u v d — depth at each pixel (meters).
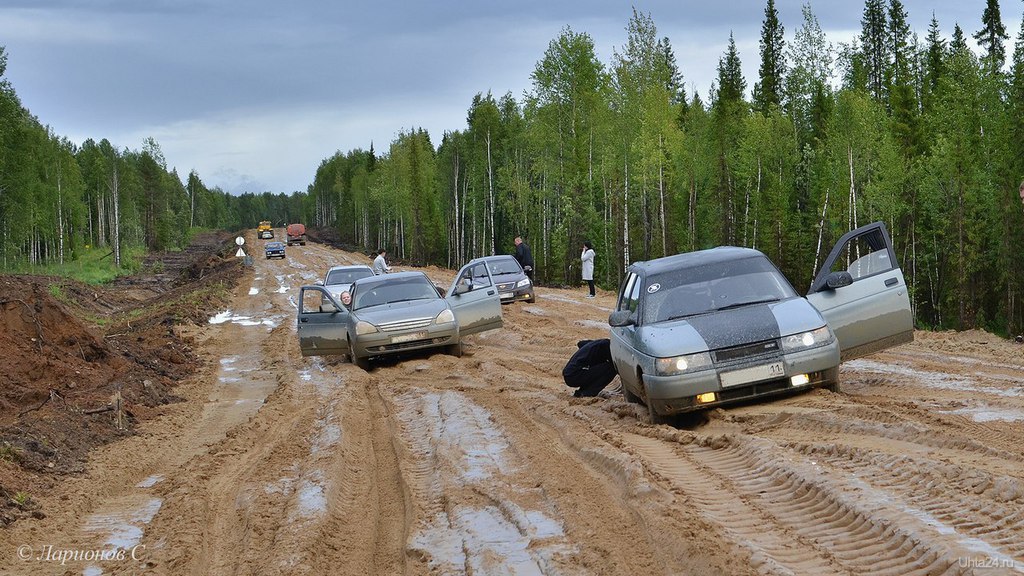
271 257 82.75
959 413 8.36
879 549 4.82
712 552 4.92
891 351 13.54
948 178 47.16
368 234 129.50
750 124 58.81
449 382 14.16
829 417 8.03
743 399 9.04
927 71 70.12
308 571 5.59
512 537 5.91
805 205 61.38
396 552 6.08
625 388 10.75
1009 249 45.53
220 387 16.39
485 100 81.81
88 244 111.56
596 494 6.71
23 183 68.06
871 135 48.19
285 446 9.96
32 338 14.75
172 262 91.75
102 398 13.24
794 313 9.26
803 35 60.38
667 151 54.16
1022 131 45.22
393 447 9.73
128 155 130.88
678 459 7.62
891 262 9.99
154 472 9.80
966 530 4.85
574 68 60.19
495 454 8.62
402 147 107.06
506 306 27.81
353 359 16.73
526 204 68.94
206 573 5.99
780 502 6.00
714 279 10.10
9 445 9.20
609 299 31.06
